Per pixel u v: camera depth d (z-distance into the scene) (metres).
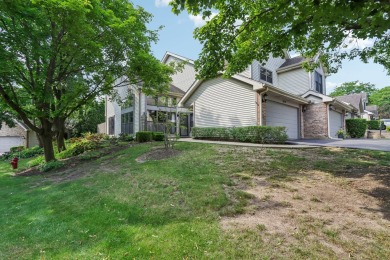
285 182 4.50
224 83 12.33
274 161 6.12
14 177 8.19
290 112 13.67
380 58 7.39
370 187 4.04
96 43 8.68
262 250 2.41
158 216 3.44
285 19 3.63
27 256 2.64
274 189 4.16
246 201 3.69
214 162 6.30
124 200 4.24
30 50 7.71
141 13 10.59
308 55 6.46
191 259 2.35
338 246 2.42
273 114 12.02
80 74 10.64
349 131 18.75
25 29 7.40
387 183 4.17
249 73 14.34
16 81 8.59
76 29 7.61
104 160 8.69
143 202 4.05
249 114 11.04
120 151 9.89
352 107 17.97
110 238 2.90
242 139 10.28
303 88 15.72
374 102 39.50
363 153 7.12
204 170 5.57
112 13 8.65
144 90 12.09
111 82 11.28
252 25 4.62
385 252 2.30
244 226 2.90
